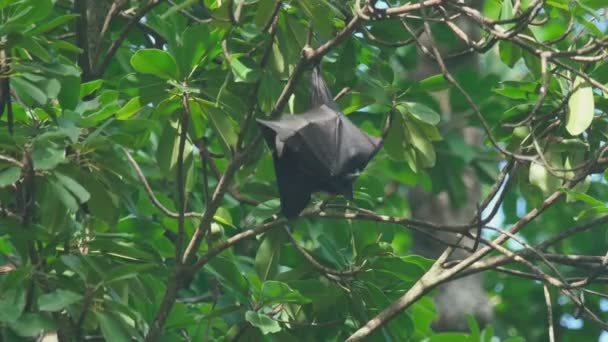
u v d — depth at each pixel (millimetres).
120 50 13484
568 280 11688
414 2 11688
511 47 11070
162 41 13719
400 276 11766
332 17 11312
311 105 10742
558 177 10227
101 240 10516
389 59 13633
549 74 10719
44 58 9695
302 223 12078
